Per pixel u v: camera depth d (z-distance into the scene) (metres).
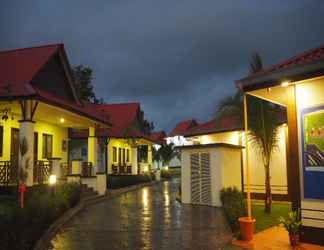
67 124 21.08
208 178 16.38
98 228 10.68
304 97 8.44
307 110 8.37
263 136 13.03
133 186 27.78
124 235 9.66
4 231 6.35
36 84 16.11
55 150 20.70
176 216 13.02
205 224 11.28
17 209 8.33
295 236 8.05
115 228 10.67
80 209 14.98
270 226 10.58
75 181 16.84
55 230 10.18
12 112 16.02
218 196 15.83
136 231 10.20
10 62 17.27
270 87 8.55
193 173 17.16
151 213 13.87
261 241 8.62
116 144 31.61
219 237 9.34
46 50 17.95
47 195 12.42
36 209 9.19
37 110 15.65
